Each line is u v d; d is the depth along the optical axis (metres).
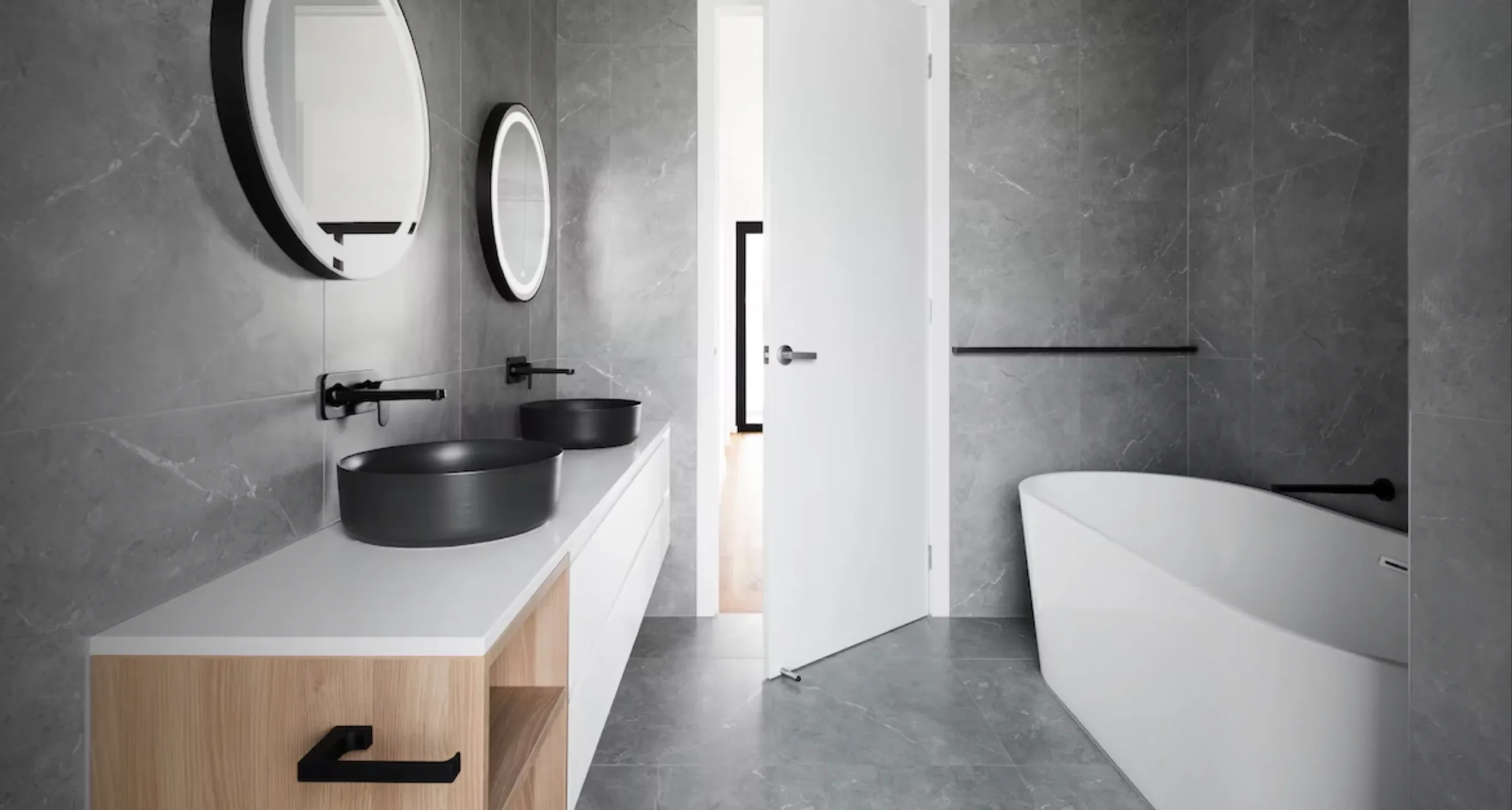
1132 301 3.34
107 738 0.92
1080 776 2.12
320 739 0.92
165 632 0.93
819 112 2.86
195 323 1.10
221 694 0.92
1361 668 1.49
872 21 3.05
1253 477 2.95
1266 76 2.85
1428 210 1.26
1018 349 3.31
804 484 2.82
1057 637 2.55
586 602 1.48
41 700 0.87
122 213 0.97
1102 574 2.23
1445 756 1.23
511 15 2.58
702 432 3.25
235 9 1.12
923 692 2.62
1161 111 3.31
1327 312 2.58
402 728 0.91
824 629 2.91
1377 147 2.37
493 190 2.24
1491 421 1.15
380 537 1.26
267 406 1.26
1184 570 2.86
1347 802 1.51
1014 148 3.30
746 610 3.42
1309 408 2.66
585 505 1.57
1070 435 3.35
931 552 3.35
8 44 0.82
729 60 5.30
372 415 1.60
